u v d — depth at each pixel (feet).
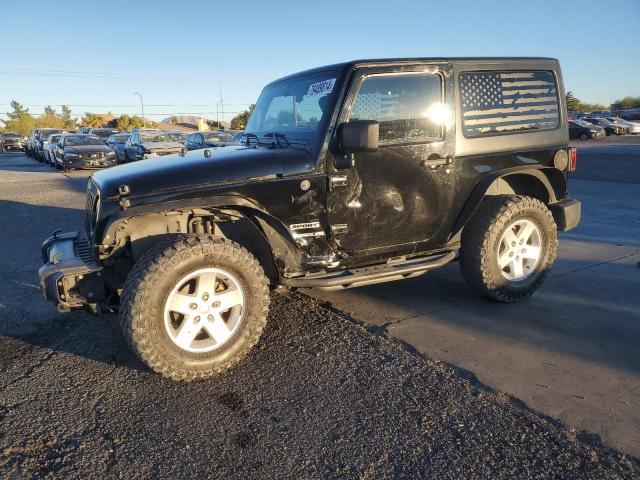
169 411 10.16
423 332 13.52
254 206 11.69
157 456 8.83
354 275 12.89
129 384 11.21
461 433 9.30
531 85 15.06
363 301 15.85
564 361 11.83
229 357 11.39
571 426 9.45
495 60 14.29
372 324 14.12
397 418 9.80
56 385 11.19
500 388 10.75
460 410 10.00
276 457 8.77
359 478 8.23
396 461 8.61
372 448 8.95
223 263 11.11
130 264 12.17
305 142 12.62
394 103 12.96
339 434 9.36
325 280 12.50
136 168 12.23
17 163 90.99
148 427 9.65
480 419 9.70
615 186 39.83
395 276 13.65
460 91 13.80
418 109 13.28
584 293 16.20
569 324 13.85
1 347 13.08
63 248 13.08
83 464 8.64
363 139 11.28
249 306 11.55
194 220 12.17
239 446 9.07
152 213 11.25
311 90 13.21
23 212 33.55
